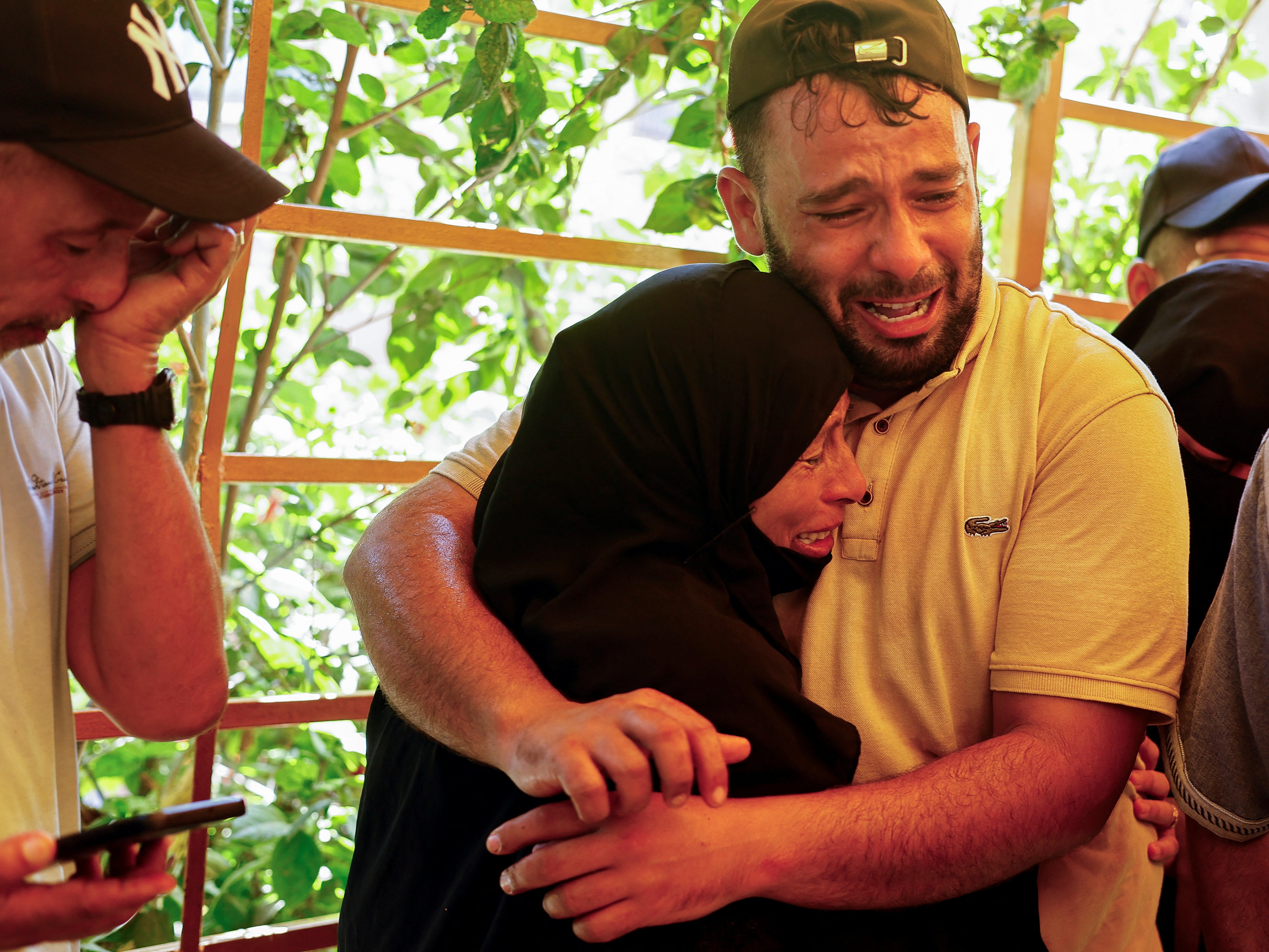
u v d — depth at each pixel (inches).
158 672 48.9
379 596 53.1
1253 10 106.1
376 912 53.0
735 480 47.9
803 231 50.3
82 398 46.1
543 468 48.6
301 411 95.8
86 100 36.4
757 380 47.8
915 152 48.1
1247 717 46.2
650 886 42.3
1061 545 48.1
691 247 88.7
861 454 52.9
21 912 34.8
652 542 47.2
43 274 38.8
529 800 46.8
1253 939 47.7
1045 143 86.7
